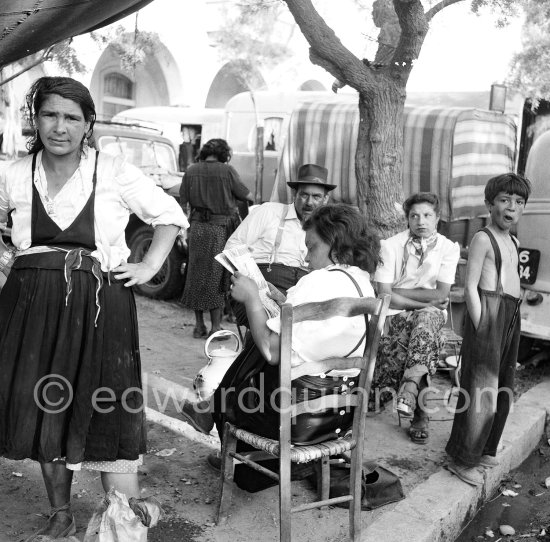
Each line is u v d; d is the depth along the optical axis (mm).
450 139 6941
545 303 5281
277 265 3957
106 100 16453
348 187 7723
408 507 3139
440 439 3975
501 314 3389
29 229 2365
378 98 4441
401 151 4551
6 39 2328
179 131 12070
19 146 7688
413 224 3949
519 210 3400
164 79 16406
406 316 3947
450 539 3203
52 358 2309
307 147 7910
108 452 2398
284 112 9523
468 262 3414
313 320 2434
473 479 3439
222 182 5930
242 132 10070
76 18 2350
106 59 15961
